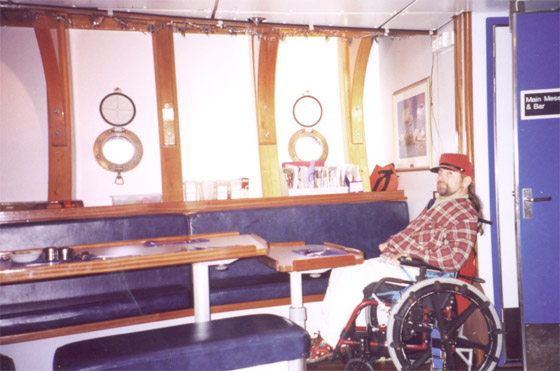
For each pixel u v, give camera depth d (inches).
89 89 155.1
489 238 133.7
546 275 120.3
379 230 157.3
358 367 113.7
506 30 134.0
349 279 111.1
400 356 100.3
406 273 112.8
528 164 120.6
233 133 170.1
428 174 154.6
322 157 179.0
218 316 132.6
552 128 120.1
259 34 153.3
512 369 128.0
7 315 105.3
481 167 133.9
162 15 138.9
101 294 128.1
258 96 163.8
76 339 121.2
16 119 147.6
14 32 147.8
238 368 79.9
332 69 181.6
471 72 133.3
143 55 160.7
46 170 149.6
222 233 134.6
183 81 164.9
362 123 177.3
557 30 119.5
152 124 161.3
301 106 177.8
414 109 161.9
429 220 123.9
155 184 161.3
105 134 155.7
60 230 128.0
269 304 128.7
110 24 149.3
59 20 132.8
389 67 178.7
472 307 103.4
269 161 164.6
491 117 133.6
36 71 149.6
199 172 165.6
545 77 119.8
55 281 125.2
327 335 109.7
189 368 76.4
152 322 128.9
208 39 167.8
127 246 115.6
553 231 120.4
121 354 74.3
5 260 98.7
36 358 117.4
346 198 158.4
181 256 97.3
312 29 149.6
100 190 155.6
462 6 130.6
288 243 135.0
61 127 145.0
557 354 120.2
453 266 106.7
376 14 138.6
